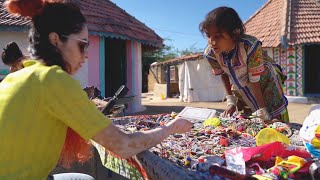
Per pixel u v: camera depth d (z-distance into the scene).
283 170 1.32
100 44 9.59
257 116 2.63
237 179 1.30
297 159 1.39
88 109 1.40
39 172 1.44
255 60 2.56
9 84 1.44
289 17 13.48
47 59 1.48
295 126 2.55
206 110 2.90
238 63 2.62
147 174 1.63
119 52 10.91
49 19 1.46
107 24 9.66
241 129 2.36
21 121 1.37
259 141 1.91
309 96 13.12
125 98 9.12
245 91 2.79
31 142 1.40
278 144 1.56
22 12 1.48
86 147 1.75
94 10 9.89
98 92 6.17
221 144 2.00
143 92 25.95
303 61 12.95
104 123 1.41
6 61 3.31
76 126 1.39
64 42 1.48
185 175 1.35
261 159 1.53
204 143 2.03
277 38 13.05
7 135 1.37
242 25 2.48
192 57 14.87
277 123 2.41
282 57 13.19
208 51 2.93
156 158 1.57
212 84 15.02
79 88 1.41
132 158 1.79
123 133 1.48
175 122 1.73
